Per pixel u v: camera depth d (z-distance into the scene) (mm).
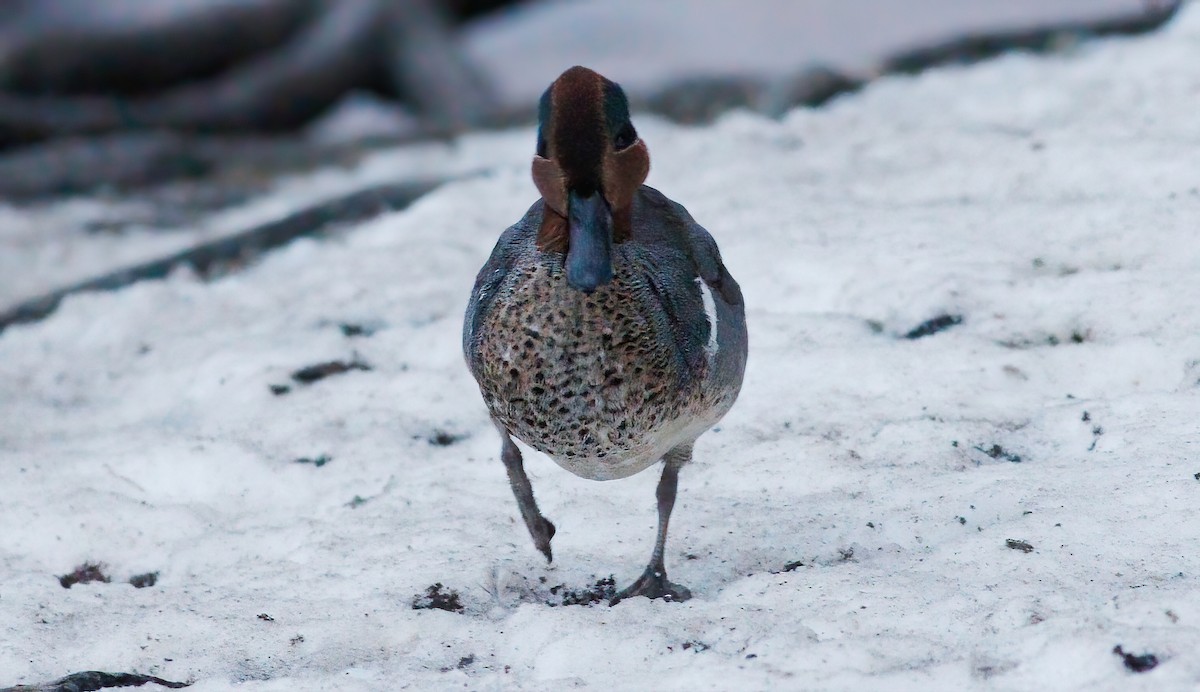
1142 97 16812
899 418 10211
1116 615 6543
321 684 6879
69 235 21797
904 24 48781
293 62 34906
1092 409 9766
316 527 9422
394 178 22219
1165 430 9172
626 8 52344
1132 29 22422
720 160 17562
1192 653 6031
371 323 14008
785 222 14320
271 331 13938
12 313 16156
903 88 20141
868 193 15242
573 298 7145
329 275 15539
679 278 7602
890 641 6676
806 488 9273
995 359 10836
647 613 7418
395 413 11500
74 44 33438
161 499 10539
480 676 7039
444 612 7855
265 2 34844
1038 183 14453
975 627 6785
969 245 12914
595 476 7770
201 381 12711
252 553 9297
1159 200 13023
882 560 7977
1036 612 6762
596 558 8578
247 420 11688
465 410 11547
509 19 51781
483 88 36438
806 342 11648
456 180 18922
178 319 15078
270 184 24969
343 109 38406
